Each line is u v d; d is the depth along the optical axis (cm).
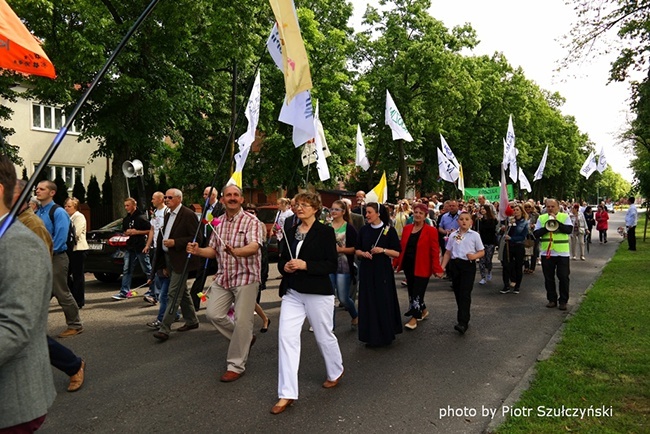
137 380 512
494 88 3891
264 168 2547
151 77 1612
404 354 611
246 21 1550
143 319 783
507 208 1116
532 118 4769
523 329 736
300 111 556
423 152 3906
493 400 462
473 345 650
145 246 921
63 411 434
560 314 839
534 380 496
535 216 1475
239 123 2273
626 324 704
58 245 655
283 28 439
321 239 461
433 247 729
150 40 1573
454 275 728
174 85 1639
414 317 738
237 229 524
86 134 1606
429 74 3122
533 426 388
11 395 202
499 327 750
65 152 2678
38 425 212
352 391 484
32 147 2494
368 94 3197
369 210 641
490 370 549
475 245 708
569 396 449
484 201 1310
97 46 1372
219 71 2052
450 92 3173
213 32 1560
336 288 759
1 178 216
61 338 670
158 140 1738
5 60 329
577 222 1653
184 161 2341
